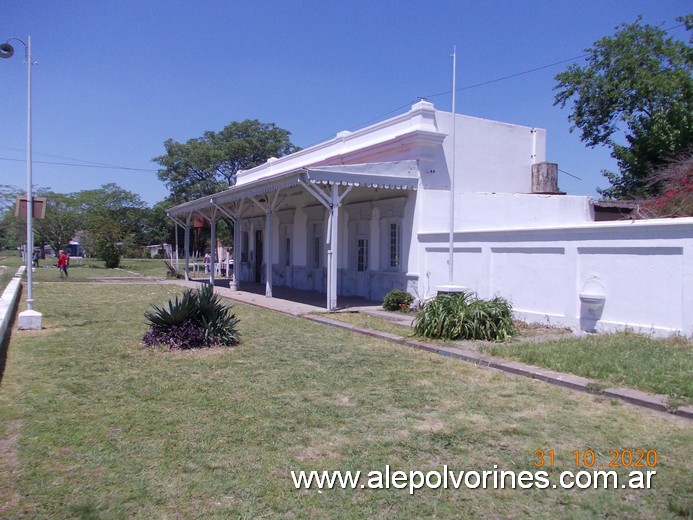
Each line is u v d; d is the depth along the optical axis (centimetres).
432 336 962
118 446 466
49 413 553
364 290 1738
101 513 354
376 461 439
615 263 941
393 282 1570
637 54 2198
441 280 1377
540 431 503
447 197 1479
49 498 374
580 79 2342
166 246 6253
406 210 1515
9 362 784
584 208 1617
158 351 861
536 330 1024
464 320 949
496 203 1525
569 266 1024
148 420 532
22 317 1075
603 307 959
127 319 1238
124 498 375
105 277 2878
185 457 444
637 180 2178
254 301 1669
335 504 369
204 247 6166
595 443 473
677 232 840
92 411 560
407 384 671
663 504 368
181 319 920
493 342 914
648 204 1628
